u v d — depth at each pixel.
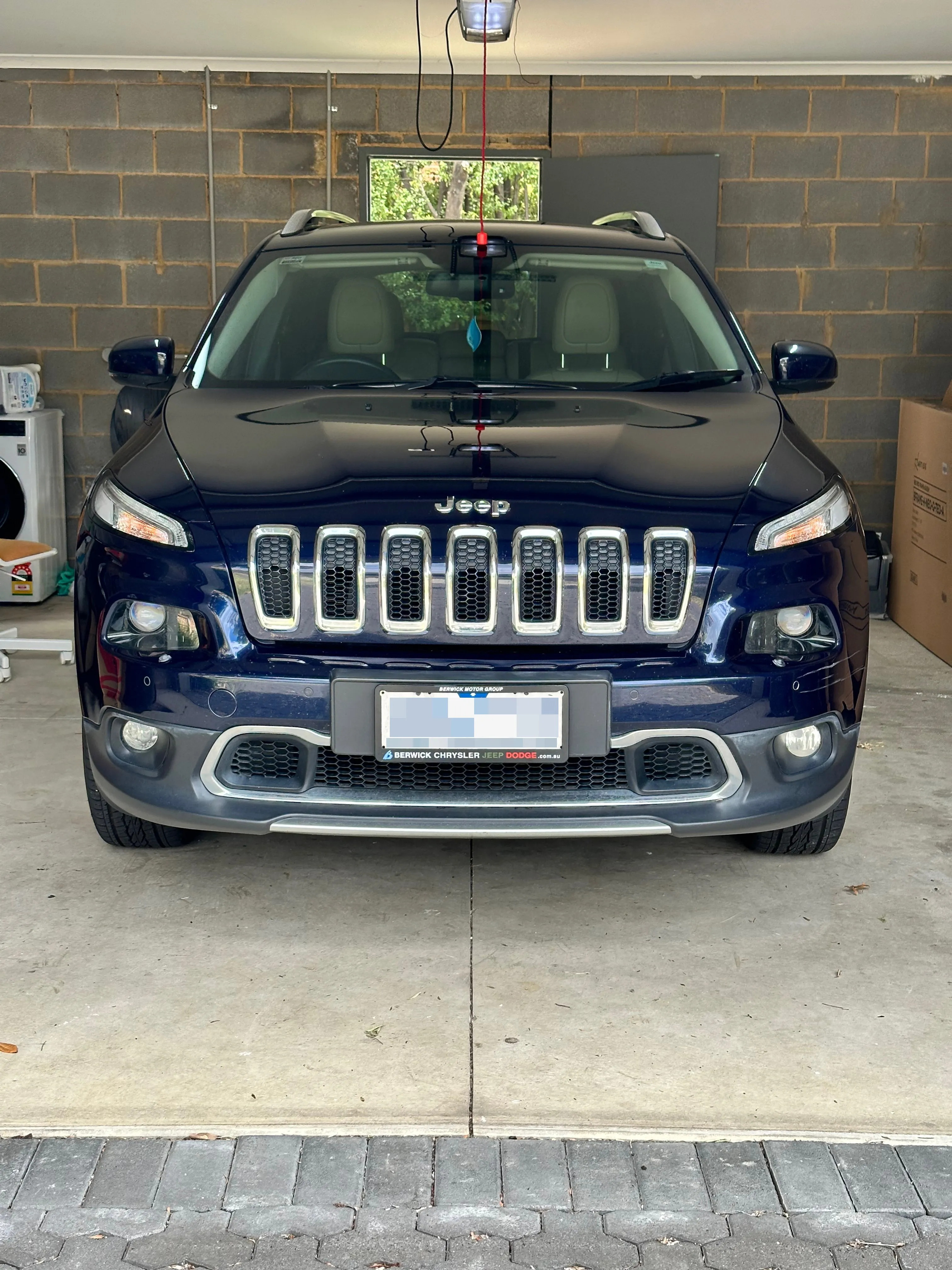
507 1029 2.38
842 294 6.64
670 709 2.49
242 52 6.20
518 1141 2.02
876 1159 1.98
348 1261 1.75
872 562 6.09
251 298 3.59
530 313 3.53
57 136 6.53
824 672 2.61
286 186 6.57
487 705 2.46
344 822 2.52
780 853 3.21
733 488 2.65
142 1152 1.98
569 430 2.89
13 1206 1.85
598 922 2.84
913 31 5.72
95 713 2.68
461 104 6.48
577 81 6.45
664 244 3.87
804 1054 2.30
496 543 2.48
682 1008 2.46
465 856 3.19
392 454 2.73
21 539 6.30
